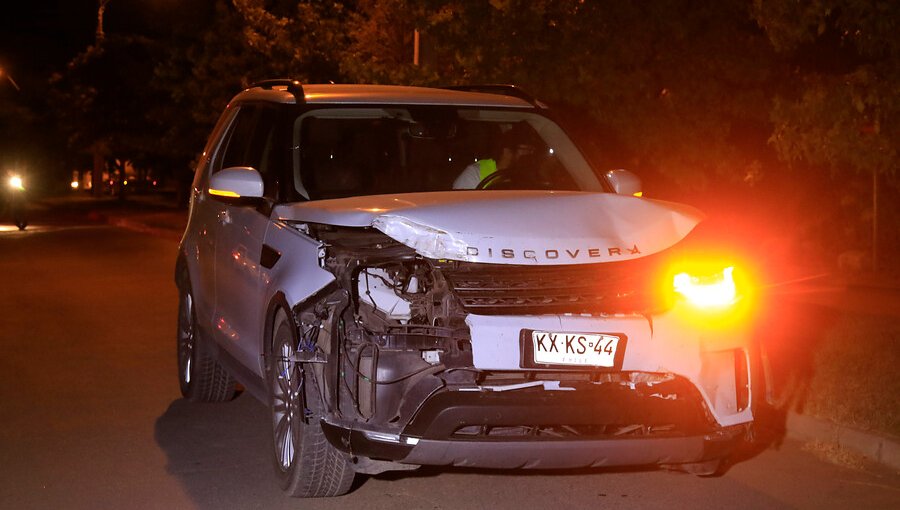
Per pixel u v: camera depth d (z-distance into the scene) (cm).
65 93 4769
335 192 700
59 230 3266
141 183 7875
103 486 652
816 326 1067
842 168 1667
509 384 549
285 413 633
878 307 1243
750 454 726
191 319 865
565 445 544
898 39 856
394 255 568
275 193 697
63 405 862
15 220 3306
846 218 1762
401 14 1584
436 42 1291
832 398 795
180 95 3275
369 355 570
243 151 793
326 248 593
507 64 1226
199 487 650
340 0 2408
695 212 634
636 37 1159
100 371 999
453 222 575
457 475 671
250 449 733
